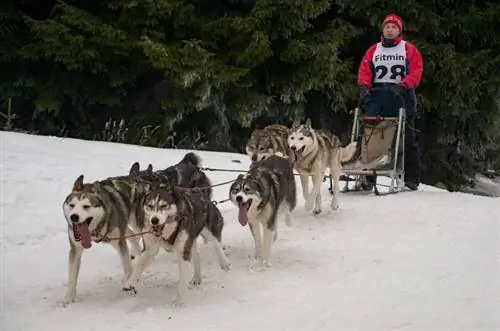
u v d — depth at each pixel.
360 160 9.27
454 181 17.69
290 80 15.25
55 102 14.70
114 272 5.90
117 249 5.46
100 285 5.52
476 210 8.09
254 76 15.48
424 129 16.94
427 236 6.89
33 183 8.22
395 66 9.58
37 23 13.64
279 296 5.14
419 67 9.55
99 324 4.57
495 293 5.10
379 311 4.73
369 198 8.98
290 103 15.74
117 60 14.66
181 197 5.18
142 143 14.39
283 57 14.83
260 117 16.06
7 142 10.46
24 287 5.48
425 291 5.16
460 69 15.21
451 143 17.36
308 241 6.80
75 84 14.92
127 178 5.90
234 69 14.38
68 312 4.85
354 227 7.34
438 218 7.68
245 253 6.45
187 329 4.45
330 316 4.65
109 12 14.88
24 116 15.77
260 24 14.46
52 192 8.02
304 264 6.01
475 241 6.66
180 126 15.70
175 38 15.03
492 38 16.36
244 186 5.85
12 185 8.04
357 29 15.66
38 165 9.06
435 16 15.82
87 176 8.77
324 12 15.32
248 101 14.80
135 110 15.87
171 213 5.00
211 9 15.68
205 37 15.07
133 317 4.72
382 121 9.27
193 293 5.27
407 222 7.51
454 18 16.12
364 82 9.59
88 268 6.02
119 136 14.69
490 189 18.61
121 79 14.73
